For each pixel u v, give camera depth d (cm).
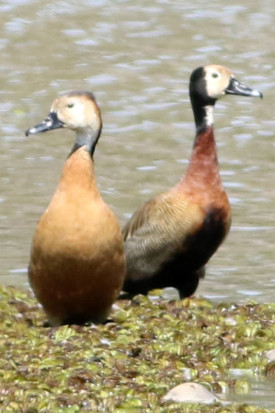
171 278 1572
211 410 1113
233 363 1277
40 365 1199
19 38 3431
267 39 3456
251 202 2156
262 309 1453
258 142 2627
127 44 3416
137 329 1348
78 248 1307
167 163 2464
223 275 1759
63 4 3731
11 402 1103
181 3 3769
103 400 1120
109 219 1320
